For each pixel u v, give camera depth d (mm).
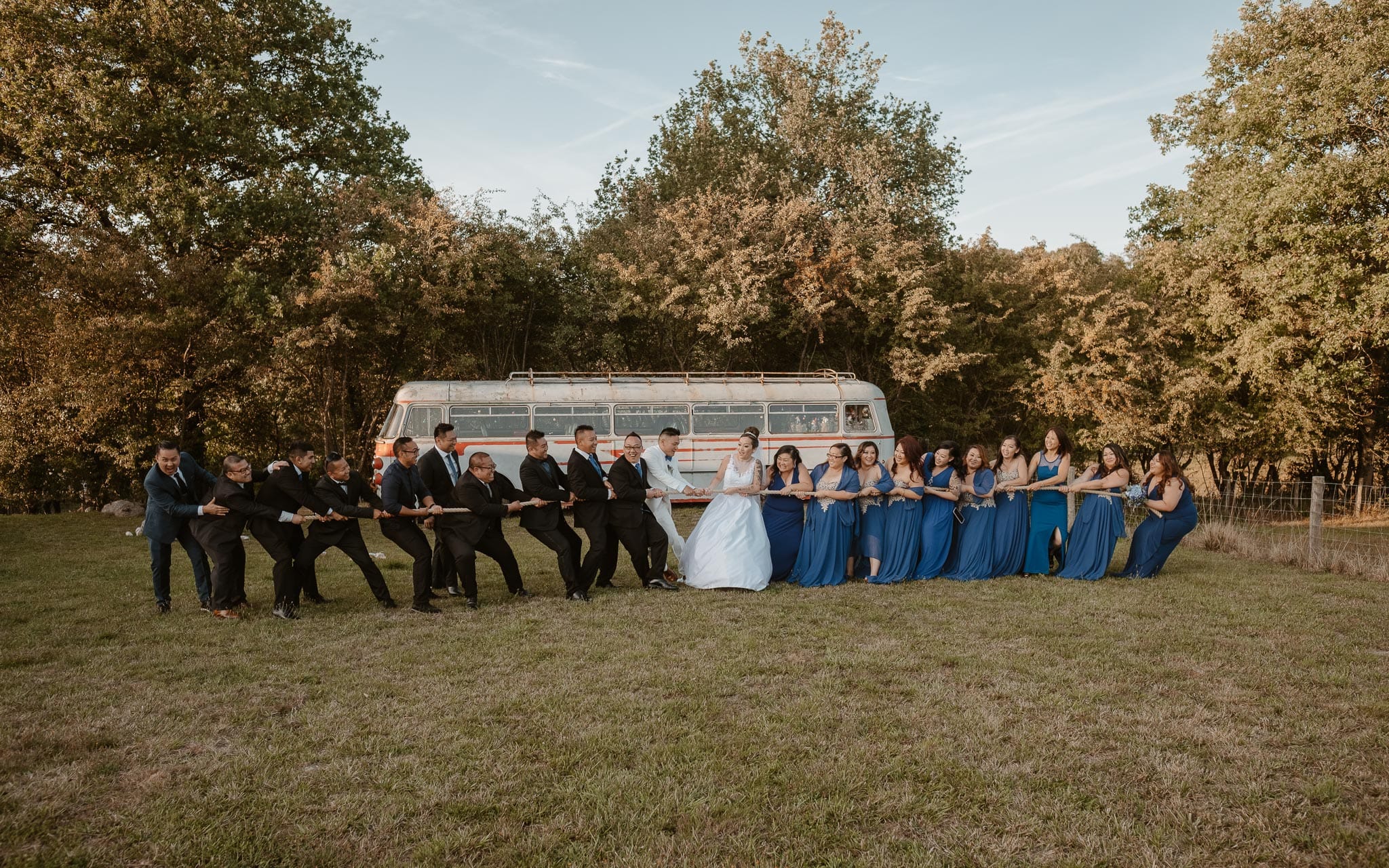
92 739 4781
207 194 19031
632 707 5242
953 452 9609
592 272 24031
